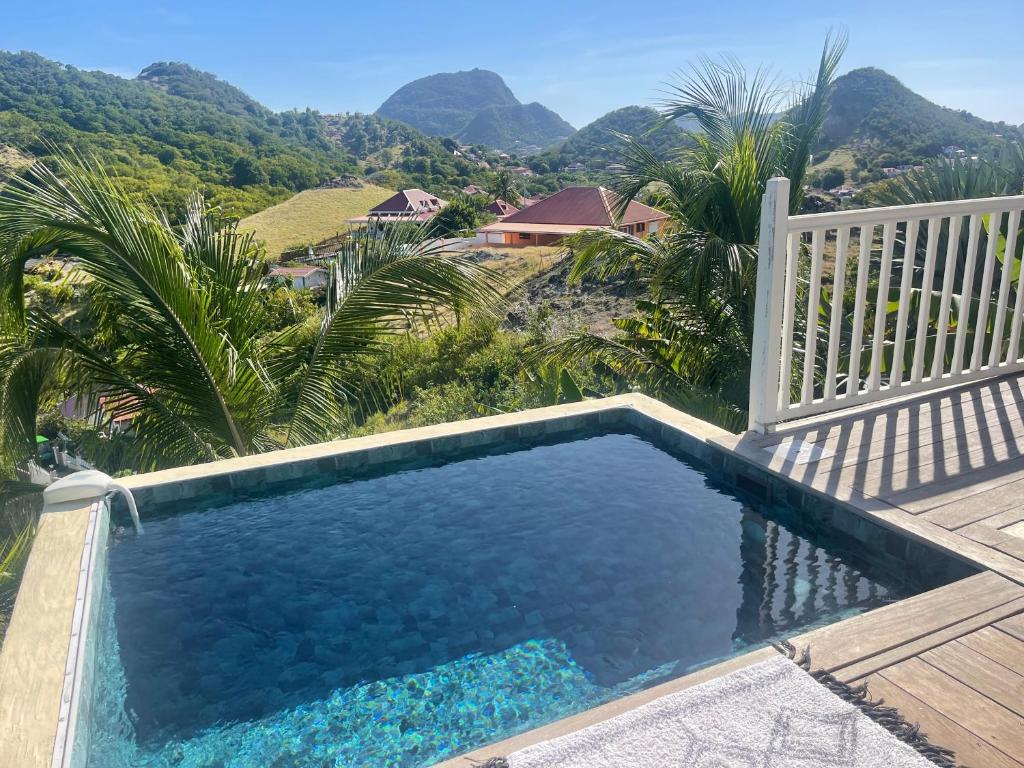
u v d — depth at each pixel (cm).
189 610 284
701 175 627
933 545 240
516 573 301
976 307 498
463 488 384
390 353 607
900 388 366
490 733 214
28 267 469
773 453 326
